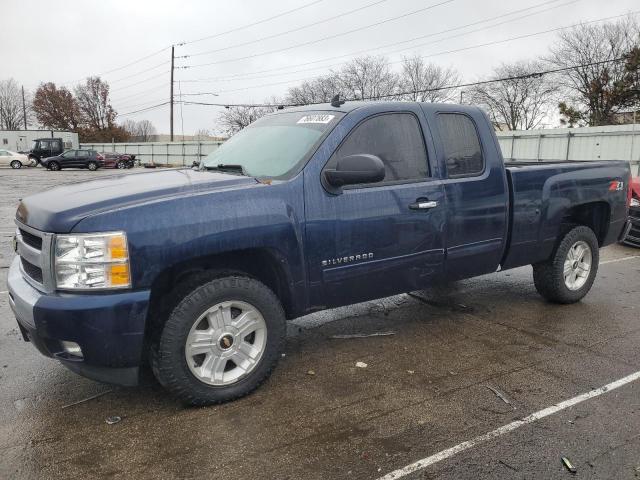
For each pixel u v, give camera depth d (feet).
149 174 13.51
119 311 9.61
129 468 8.95
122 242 9.62
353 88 176.96
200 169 13.98
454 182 13.98
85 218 9.61
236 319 11.15
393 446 9.61
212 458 9.23
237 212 10.68
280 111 15.43
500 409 10.93
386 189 12.74
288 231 11.29
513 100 182.50
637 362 13.34
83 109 272.31
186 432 10.05
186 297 10.41
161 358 10.36
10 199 54.34
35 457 9.25
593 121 139.54
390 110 13.30
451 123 14.43
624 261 25.85
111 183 12.00
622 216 19.02
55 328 9.52
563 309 17.74
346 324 16.26
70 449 9.50
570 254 17.78
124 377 10.18
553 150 79.66
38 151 138.41
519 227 15.67
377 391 11.74
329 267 12.09
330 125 12.46
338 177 11.57
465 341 14.79
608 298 19.10
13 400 11.32
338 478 8.70
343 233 12.12
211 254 10.49
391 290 13.41
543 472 8.86
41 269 9.91
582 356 13.71
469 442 9.73
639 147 69.26
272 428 10.19
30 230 10.49
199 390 10.73
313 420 10.48
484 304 18.28
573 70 146.72
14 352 13.89
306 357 13.67
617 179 18.58
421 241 13.44
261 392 11.66
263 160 12.70
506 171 15.42
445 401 11.27
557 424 10.34
